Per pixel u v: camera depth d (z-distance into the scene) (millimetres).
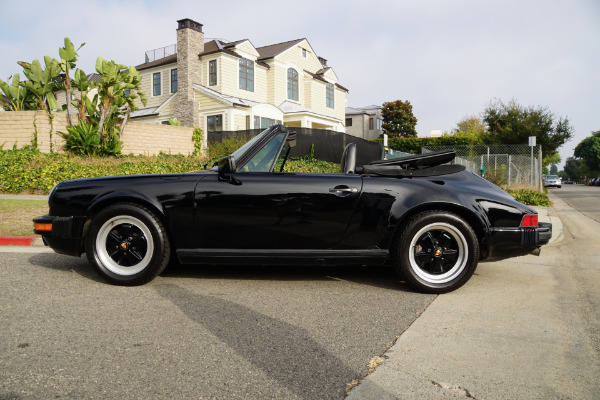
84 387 1911
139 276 3488
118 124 15070
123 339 2461
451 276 3479
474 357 2299
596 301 3357
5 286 3484
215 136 18750
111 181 3549
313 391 1919
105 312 2908
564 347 2443
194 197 3414
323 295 3414
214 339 2490
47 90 13805
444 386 1979
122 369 2094
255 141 3639
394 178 3533
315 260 3461
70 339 2445
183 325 2699
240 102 23047
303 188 3414
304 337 2549
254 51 25734
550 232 3535
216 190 3416
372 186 3438
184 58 23391
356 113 46875
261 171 3602
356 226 3430
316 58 31312
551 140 28141
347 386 1971
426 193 3422
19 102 14195
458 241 3459
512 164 19094
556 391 1944
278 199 3400
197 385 1954
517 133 28766
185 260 3488
